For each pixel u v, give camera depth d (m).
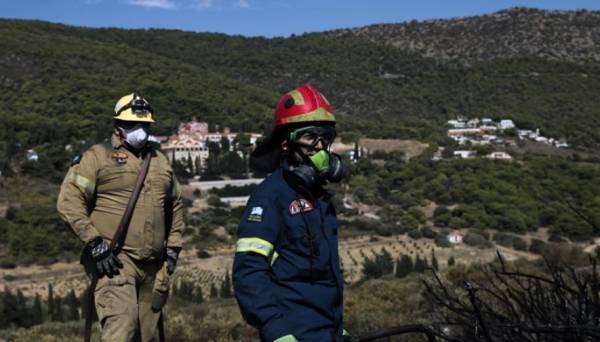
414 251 68.75
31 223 68.75
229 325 10.08
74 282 57.38
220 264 64.25
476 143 133.25
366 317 9.01
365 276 45.88
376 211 85.56
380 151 116.69
